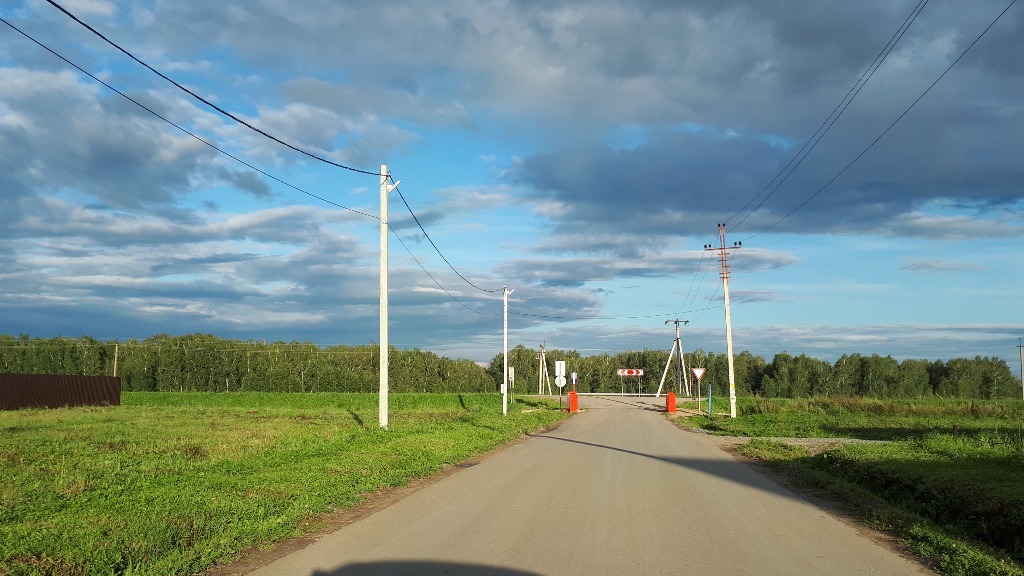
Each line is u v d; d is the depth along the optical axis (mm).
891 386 96312
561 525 9352
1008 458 15539
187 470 13945
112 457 16016
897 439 24406
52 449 17719
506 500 11508
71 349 88312
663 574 6875
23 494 10969
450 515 10086
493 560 7359
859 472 15102
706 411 52750
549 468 16375
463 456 18422
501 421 34719
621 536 8672
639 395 87625
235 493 11242
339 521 9742
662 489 13102
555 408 55562
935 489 11867
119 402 49312
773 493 12977
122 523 8805
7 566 6789
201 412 38812
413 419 33531
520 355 128625
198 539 8211
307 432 23688
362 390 93000
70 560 7043
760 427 33781
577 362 131500
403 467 15227
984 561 7445
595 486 13305
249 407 48500
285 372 89875
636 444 23922
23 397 42281
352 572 6891
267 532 8586
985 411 42875
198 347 90812
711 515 10383
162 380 88438
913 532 8977
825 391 98562
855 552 8070
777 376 101688
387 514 10203
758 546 8281
